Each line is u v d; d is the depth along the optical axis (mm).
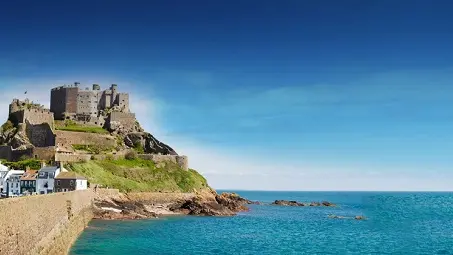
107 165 179250
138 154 199625
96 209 134750
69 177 136750
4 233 36281
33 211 47625
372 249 87375
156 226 122000
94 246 82375
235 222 142750
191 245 90250
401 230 119562
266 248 89312
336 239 103125
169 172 196375
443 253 81562
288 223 143750
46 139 183500
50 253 56125
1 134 183375
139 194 167250
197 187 195125
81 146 192875
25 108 194250
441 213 181625
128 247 83438
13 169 150500
